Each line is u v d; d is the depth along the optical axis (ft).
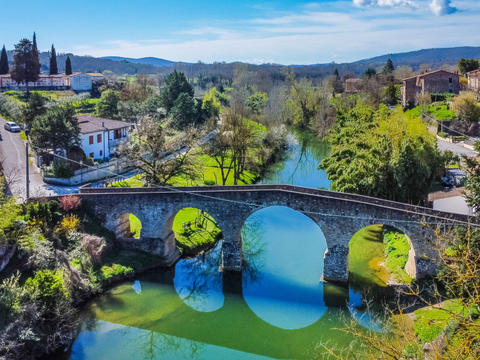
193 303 128.88
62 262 122.11
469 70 445.78
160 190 147.54
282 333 114.52
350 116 228.84
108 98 310.86
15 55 342.23
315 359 104.17
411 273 130.52
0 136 246.88
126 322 117.50
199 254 160.35
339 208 130.93
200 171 214.90
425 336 97.81
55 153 202.90
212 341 111.86
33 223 128.06
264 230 181.78
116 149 226.38
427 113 307.58
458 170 220.02
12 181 167.94
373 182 155.53
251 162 224.94
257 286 137.28
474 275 58.95
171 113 297.33
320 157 304.30
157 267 144.87
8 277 109.70
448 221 122.21
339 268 133.69
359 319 117.19
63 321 106.93
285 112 382.63
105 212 147.13
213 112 335.47
